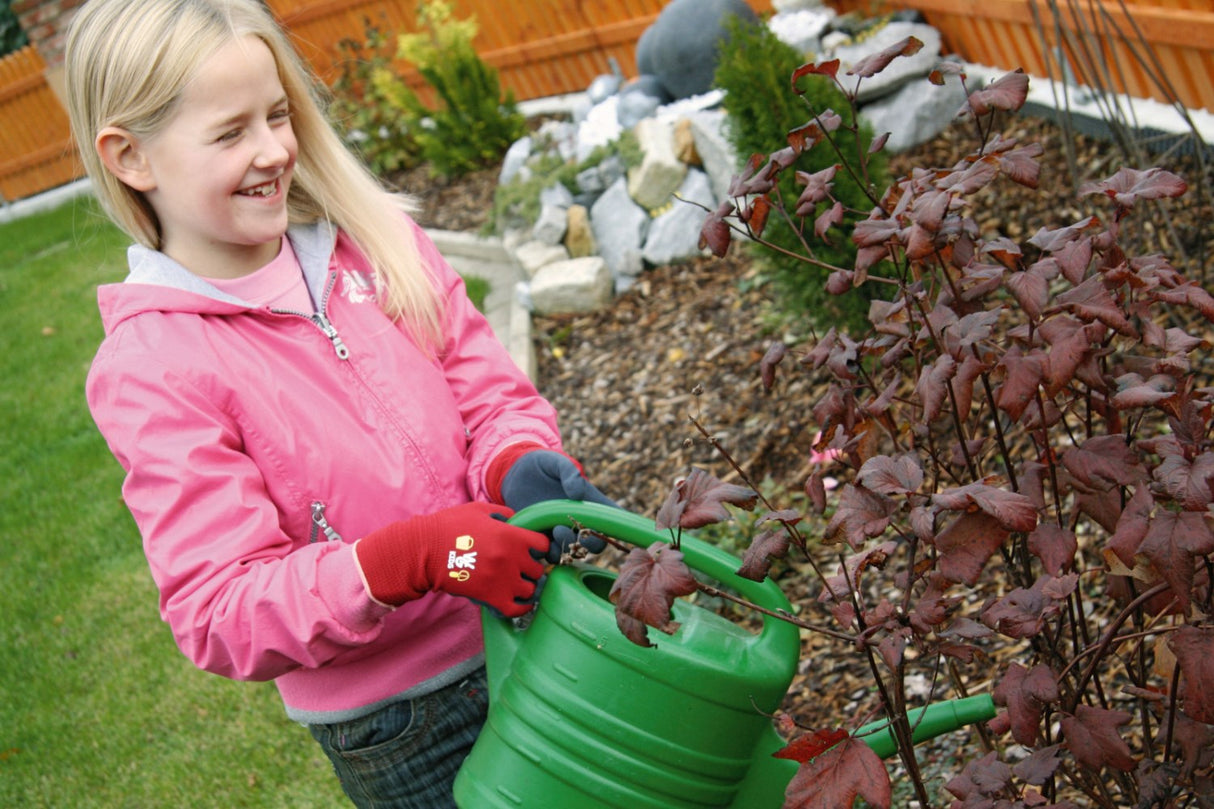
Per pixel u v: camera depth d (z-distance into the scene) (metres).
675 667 1.41
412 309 1.78
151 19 1.49
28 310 7.49
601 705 1.44
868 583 2.82
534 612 1.60
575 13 7.53
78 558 4.36
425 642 1.70
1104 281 1.36
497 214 5.66
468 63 6.93
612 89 6.34
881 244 1.38
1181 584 1.19
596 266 5.16
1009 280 1.32
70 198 10.77
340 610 1.46
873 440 1.59
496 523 1.48
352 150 1.96
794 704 2.57
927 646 1.34
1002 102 1.43
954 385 1.39
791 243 3.64
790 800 1.28
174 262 1.62
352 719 1.72
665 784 1.43
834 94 3.69
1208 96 4.00
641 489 3.80
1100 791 1.62
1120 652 2.09
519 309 5.26
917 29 5.25
